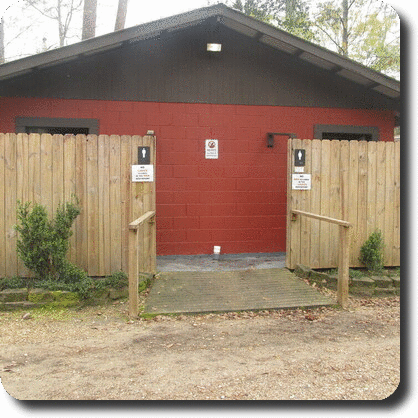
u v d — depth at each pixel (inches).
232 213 323.9
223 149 321.7
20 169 238.2
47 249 224.8
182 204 318.7
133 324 197.5
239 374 144.3
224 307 215.0
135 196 249.4
